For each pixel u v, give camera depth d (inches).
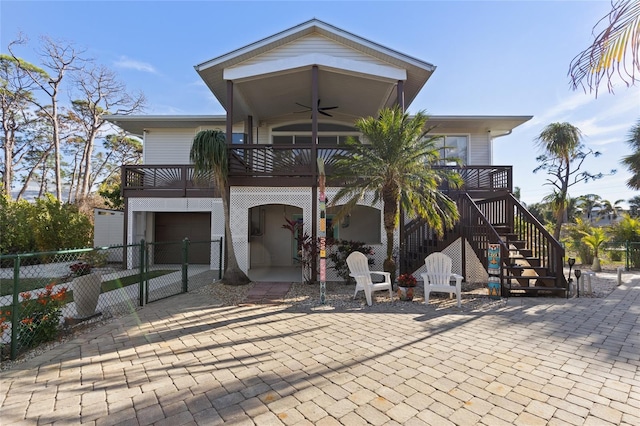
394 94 429.4
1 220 437.4
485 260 297.0
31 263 445.4
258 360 139.8
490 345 156.9
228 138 361.4
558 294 272.1
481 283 336.8
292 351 149.9
